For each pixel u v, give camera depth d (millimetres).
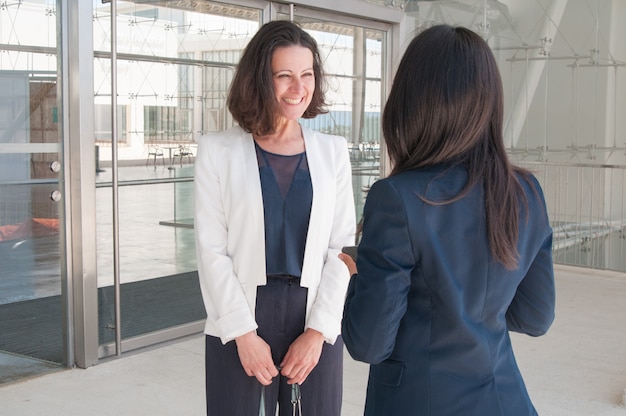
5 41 3828
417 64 1439
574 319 5449
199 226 2045
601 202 7836
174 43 4688
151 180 4605
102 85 4234
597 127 7984
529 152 8094
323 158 2115
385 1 6301
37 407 3645
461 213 1410
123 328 4512
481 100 1416
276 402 2104
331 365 2113
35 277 4090
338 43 6020
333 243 2139
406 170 1467
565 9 7973
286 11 5438
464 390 1422
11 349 4137
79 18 4016
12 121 3889
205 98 4938
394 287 1395
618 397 3893
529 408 1484
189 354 4508
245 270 2016
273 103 1995
